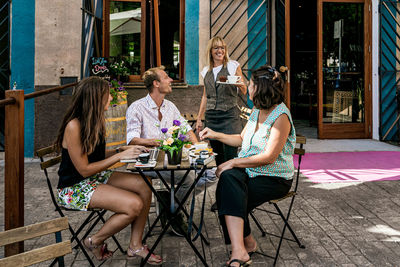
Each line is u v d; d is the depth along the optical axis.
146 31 6.75
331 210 3.69
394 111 7.09
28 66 6.00
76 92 2.42
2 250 2.87
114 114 5.15
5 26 6.07
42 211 3.76
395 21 6.93
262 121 2.60
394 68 7.02
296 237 2.91
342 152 6.18
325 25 7.11
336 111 7.29
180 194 3.07
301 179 4.73
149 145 2.98
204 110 4.21
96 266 2.65
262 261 2.70
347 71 7.24
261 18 6.63
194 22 6.52
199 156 2.46
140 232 2.57
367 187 4.38
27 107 6.05
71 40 5.99
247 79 6.71
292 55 11.08
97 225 3.38
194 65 6.57
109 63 5.74
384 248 2.87
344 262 2.67
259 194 2.50
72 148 2.36
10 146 2.57
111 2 6.70
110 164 2.42
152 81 3.11
